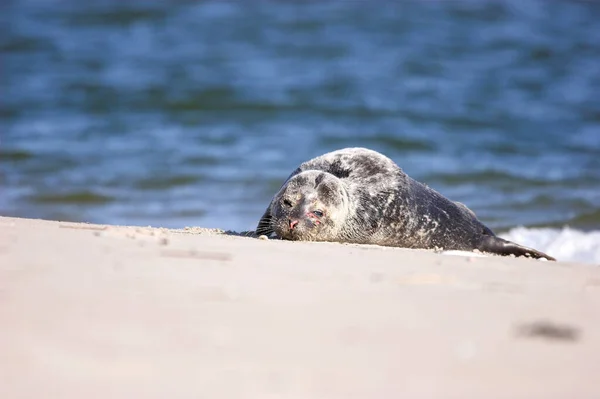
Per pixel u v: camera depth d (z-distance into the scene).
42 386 10.11
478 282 18.16
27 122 70.81
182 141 64.75
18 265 16.84
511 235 39.38
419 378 11.00
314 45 97.56
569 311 15.34
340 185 29.19
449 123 70.94
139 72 87.06
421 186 32.69
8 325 12.48
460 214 32.53
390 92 80.50
